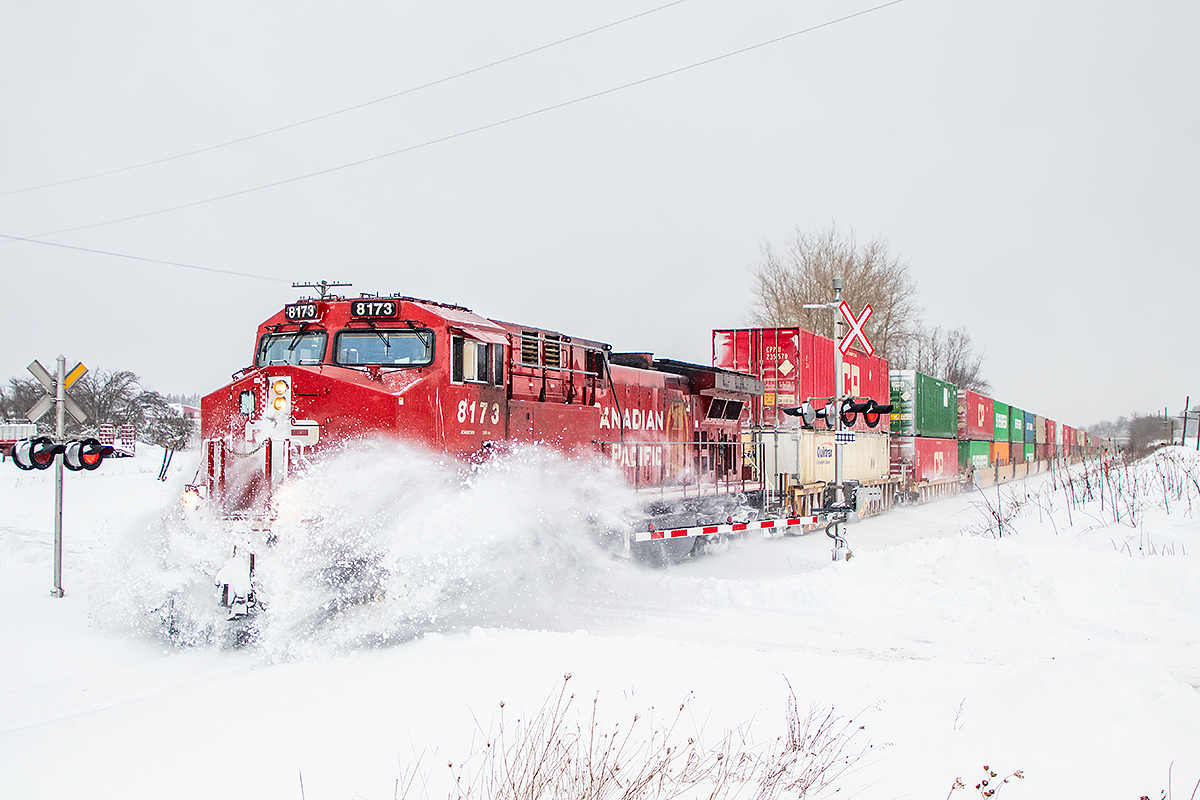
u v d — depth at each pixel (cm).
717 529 1378
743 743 567
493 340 1085
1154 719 562
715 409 1780
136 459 3784
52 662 849
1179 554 1270
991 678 730
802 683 707
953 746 566
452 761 551
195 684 773
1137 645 893
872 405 1666
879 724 611
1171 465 2197
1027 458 5059
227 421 971
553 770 525
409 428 943
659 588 1226
